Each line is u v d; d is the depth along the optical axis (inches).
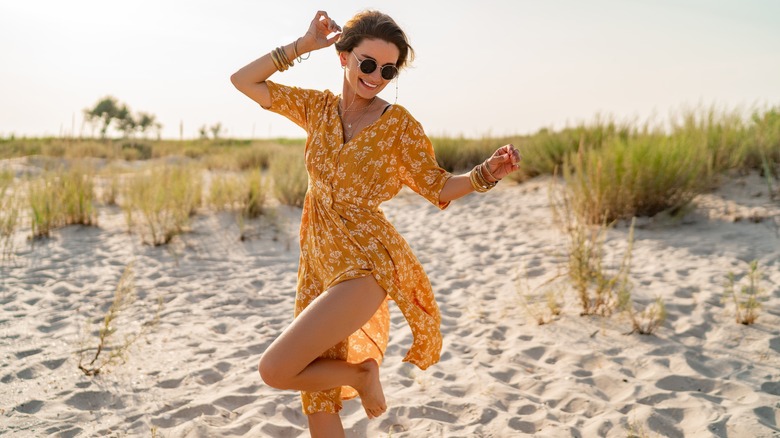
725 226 275.3
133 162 668.1
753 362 148.6
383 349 101.2
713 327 171.8
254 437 117.7
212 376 147.8
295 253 287.0
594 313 186.7
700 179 317.1
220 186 381.7
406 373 152.1
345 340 93.0
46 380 141.9
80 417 124.5
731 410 124.3
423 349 90.4
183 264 260.5
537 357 161.2
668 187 298.0
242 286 230.4
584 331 174.6
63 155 652.1
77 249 279.0
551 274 233.8
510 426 123.0
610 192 302.0
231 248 291.4
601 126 441.4
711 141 348.2
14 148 681.6
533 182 430.0
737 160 333.1
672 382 140.4
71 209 325.1
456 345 169.6
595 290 196.2
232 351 163.9
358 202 90.9
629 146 331.3
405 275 92.1
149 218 308.5
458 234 322.7
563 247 271.9
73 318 187.8
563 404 133.0
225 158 677.3
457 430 121.9
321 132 93.6
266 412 128.8
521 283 227.9
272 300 215.5
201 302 210.2
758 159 335.6
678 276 217.9
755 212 281.1
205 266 259.3
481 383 143.5
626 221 301.7
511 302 206.5
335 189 91.1
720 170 335.6
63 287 219.1
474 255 277.0
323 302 84.8
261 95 96.1
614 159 316.2
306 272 97.7
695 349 158.6
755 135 349.4
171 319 190.7
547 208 354.3
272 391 138.9
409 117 93.9
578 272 194.5
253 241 304.7
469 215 367.9
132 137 1059.3
